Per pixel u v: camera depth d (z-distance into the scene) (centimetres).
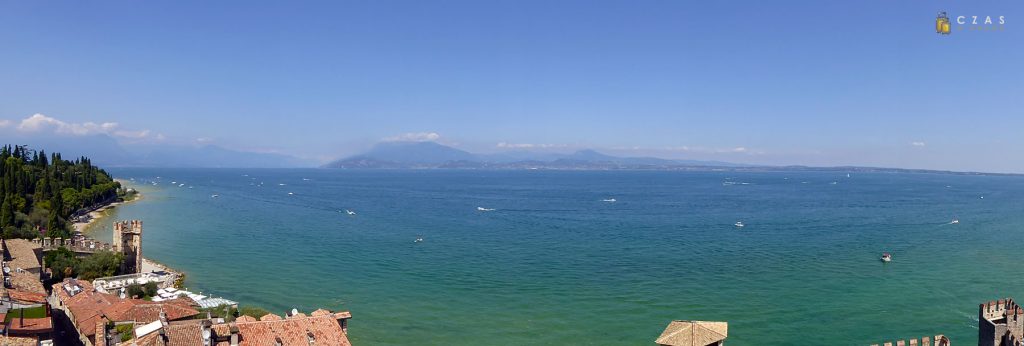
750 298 11419
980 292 11850
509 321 9988
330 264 14788
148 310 7812
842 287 12269
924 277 13188
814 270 14000
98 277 11269
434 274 13625
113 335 7000
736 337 9156
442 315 10294
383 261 15262
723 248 17325
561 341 9006
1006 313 6900
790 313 10381
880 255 15950
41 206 18388
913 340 7212
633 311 10588
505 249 17262
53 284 10369
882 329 9519
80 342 7725
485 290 12088
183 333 6006
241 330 6250
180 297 9925
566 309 10694
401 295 11644
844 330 9481
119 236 12119
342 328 7319
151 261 14325
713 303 11075
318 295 11594
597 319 10112
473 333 9362
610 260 15450
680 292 11894
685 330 5525
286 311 10412
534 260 15462
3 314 6625
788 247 17425
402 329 9512
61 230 16300
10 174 18800
